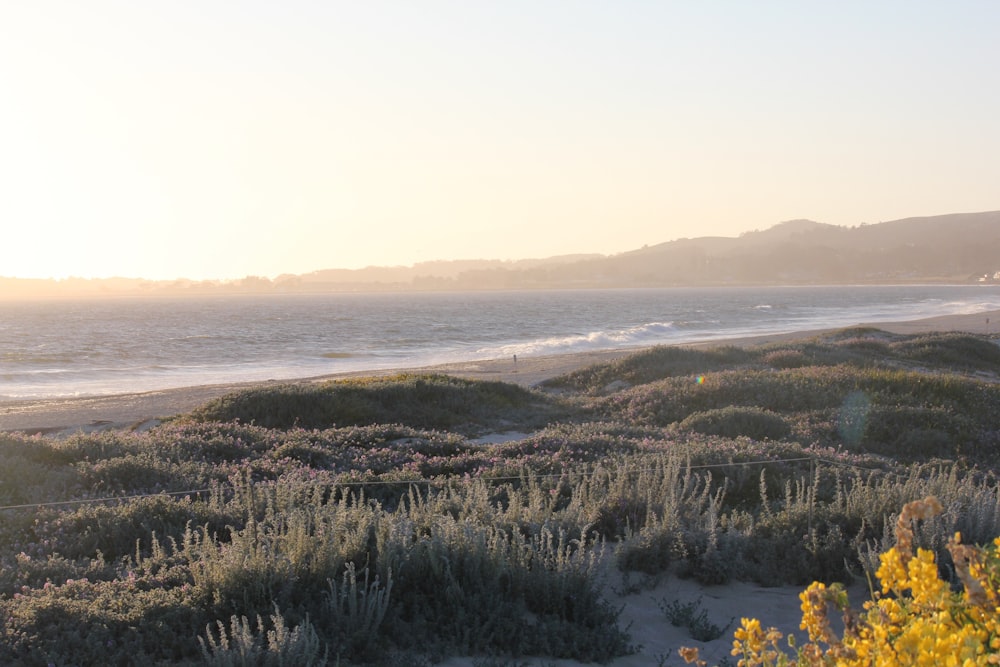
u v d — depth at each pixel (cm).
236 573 605
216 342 8294
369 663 543
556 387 3228
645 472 1005
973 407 2114
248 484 966
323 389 2434
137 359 6469
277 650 501
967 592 270
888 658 257
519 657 585
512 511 820
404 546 668
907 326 7806
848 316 12012
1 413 3138
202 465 1302
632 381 3078
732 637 644
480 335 9081
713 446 1402
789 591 756
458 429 2217
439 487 1135
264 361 6291
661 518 884
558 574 661
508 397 2619
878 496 895
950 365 3653
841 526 853
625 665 586
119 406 3303
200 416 2305
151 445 1459
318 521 711
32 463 1226
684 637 647
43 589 639
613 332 8369
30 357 6581
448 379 2786
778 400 2219
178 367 5847
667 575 782
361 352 7006
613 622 648
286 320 13225
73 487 1103
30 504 980
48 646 510
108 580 689
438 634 597
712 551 779
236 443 1587
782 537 838
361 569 645
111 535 831
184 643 536
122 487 1113
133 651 522
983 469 1513
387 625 589
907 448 1719
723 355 3384
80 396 4181
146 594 599
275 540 679
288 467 1330
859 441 1769
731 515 942
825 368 2670
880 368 3162
